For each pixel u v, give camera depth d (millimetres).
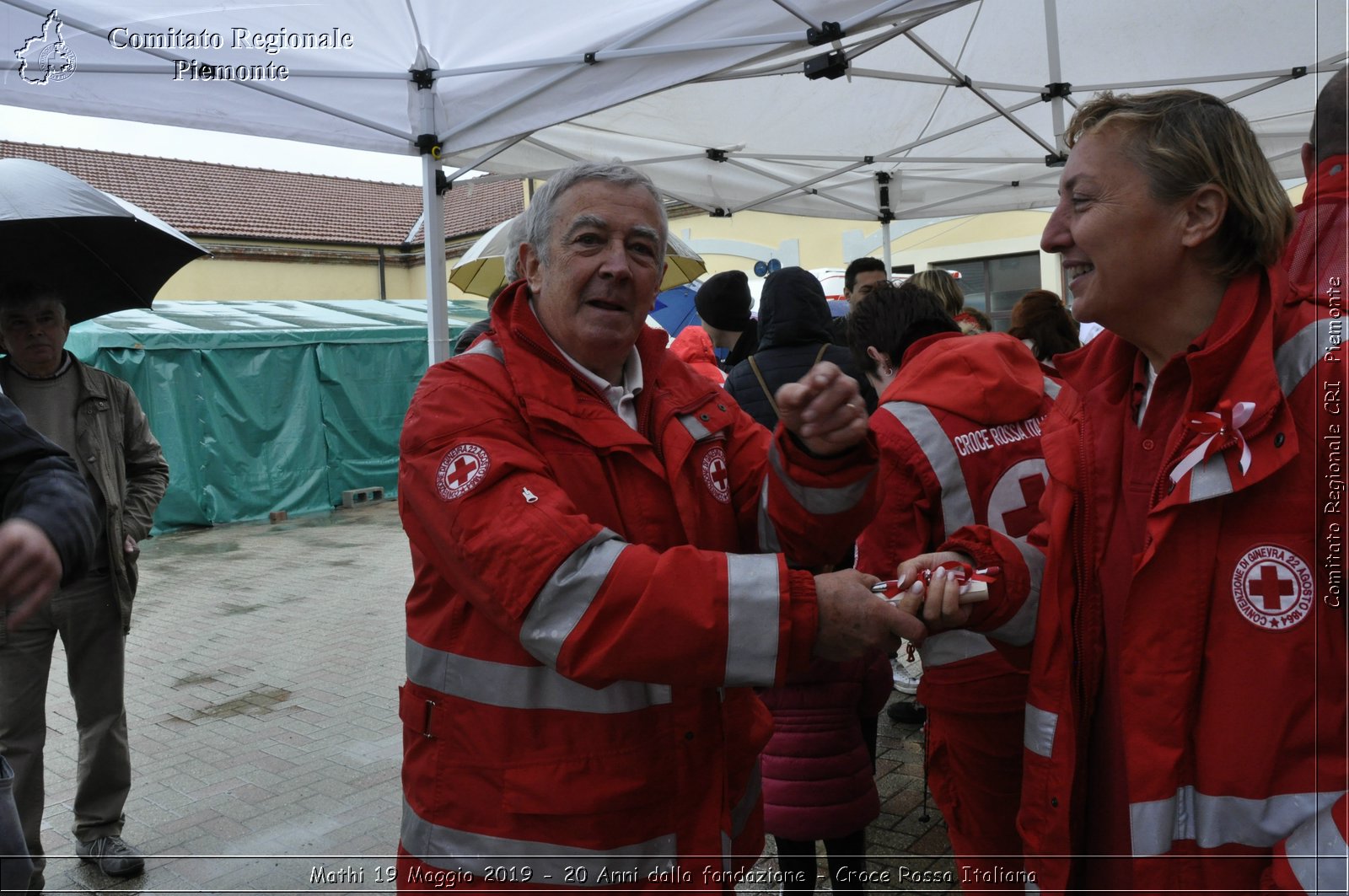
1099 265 1271
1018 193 8664
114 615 3330
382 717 4867
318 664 5910
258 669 5852
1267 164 1230
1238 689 1154
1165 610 1205
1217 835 1178
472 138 4660
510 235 1774
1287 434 1107
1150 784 1212
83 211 3119
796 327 3145
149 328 11680
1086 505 1413
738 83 5883
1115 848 1383
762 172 7512
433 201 4836
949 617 1389
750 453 1708
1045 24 5488
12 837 1596
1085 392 1469
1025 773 1479
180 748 4516
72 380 3348
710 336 4652
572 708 1443
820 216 8758
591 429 1475
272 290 21328
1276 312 1182
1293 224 1247
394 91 4605
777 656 1240
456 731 1502
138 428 3545
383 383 13570
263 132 4445
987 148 7430
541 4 3934
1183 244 1221
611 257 1496
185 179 22250
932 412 2143
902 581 1420
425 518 1405
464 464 1370
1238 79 5980
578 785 1428
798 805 2490
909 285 2543
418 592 1582
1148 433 1333
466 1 3939
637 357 1657
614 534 1328
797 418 1340
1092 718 1416
